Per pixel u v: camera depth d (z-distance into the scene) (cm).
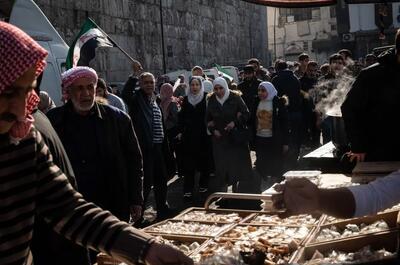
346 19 2362
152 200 919
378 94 473
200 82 888
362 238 319
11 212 205
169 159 809
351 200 202
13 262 208
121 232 212
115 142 457
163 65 2678
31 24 903
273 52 6781
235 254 243
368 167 438
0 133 197
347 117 488
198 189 966
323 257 315
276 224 393
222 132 816
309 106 1067
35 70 193
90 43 815
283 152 879
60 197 221
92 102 445
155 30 2664
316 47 6450
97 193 446
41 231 295
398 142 475
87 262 315
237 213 438
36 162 214
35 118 288
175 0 2883
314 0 436
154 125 767
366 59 1055
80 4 2080
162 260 205
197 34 3144
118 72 2300
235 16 3784
